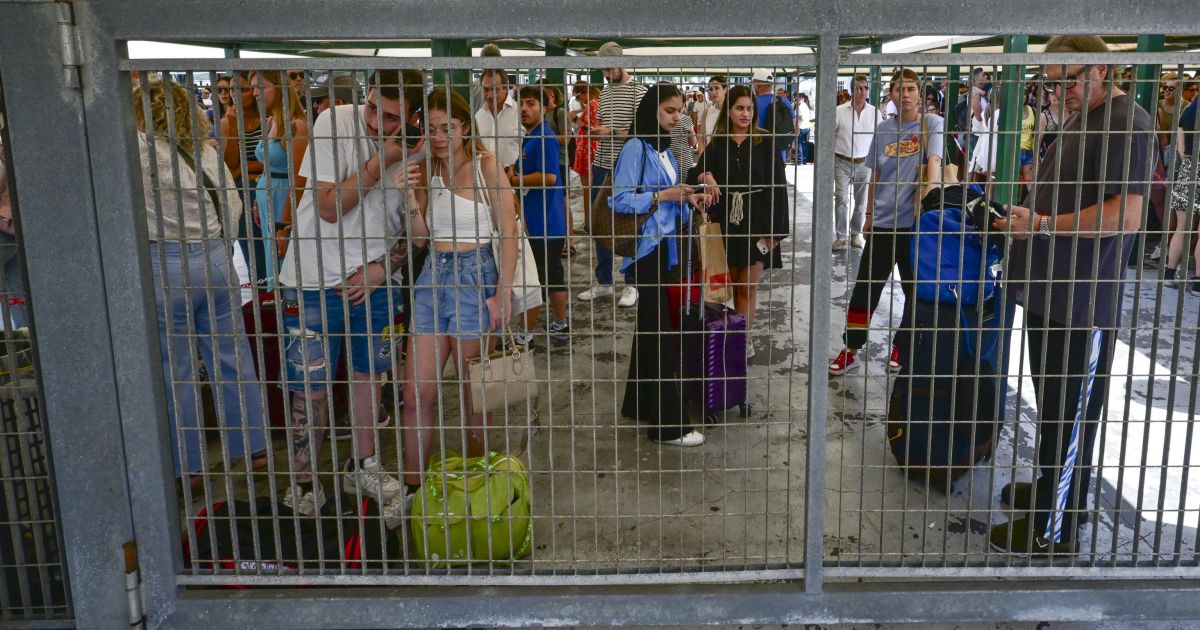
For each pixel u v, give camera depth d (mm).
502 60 2037
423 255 3676
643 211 3338
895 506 3225
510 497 2398
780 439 3873
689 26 2010
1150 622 2477
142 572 2367
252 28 2031
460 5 2006
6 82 2061
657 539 2979
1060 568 2398
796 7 2004
